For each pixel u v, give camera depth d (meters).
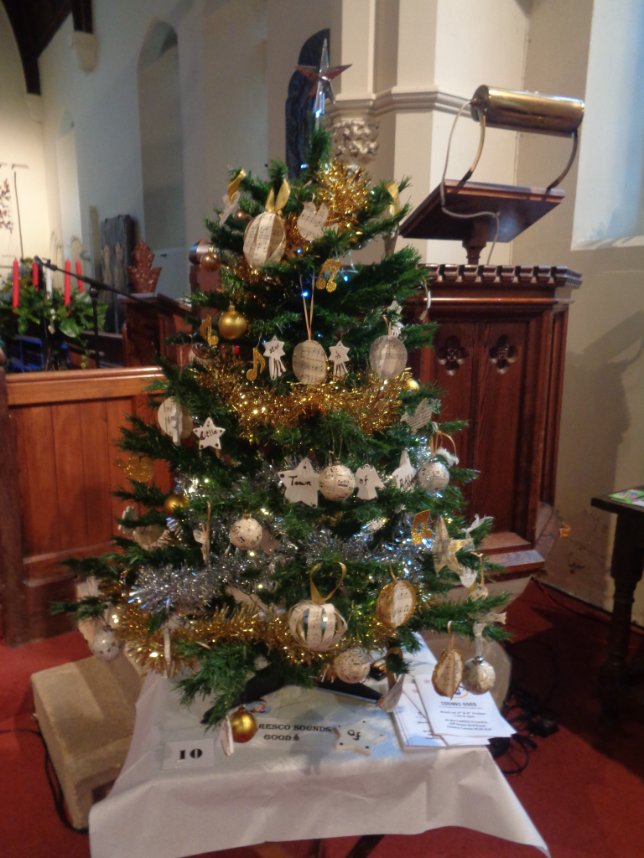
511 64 2.49
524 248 2.71
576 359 2.61
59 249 7.97
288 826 1.07
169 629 1.10
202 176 4.30
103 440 2.45
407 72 2.19
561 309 1.94
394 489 1.08
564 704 2.05
